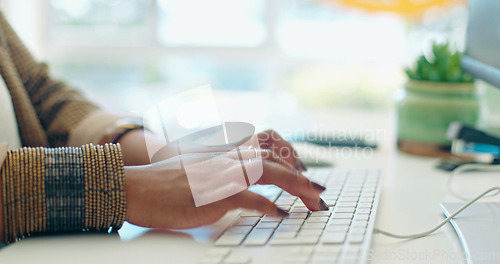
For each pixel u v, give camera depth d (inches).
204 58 117.4
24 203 21.7
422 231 23.7
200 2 115.3
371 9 74.9
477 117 42.3
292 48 113.7
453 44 43.9
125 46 120.1
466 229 22.5
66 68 123.8
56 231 22.6
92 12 121.0
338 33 111.0
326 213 23.7
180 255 20.1
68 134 37.4
